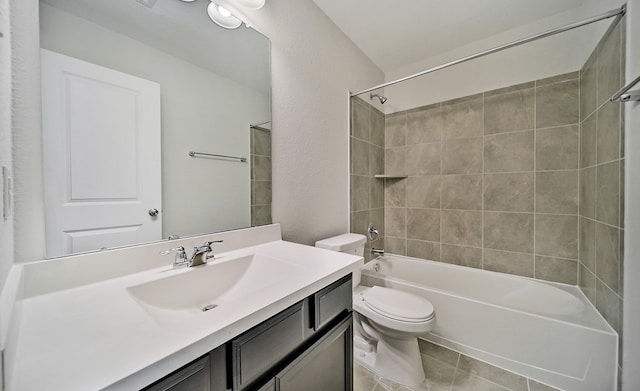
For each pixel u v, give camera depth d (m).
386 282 1.83
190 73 0.99
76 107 0.71
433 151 2.23
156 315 0.69
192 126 0.99
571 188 1.67
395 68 2.42
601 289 1.30
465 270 2.01
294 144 1.45
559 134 1.70
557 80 1.70
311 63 1.56
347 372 0.91
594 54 1.42
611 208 1.20
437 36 1.94
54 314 0.53
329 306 0.81
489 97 1.96
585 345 1.19
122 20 0.81
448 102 2.15
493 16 1.72
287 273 0.89
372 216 2.29
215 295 0.88
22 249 0.62
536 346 1.31
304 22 1.50
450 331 1.57
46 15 0.66
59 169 0.68
